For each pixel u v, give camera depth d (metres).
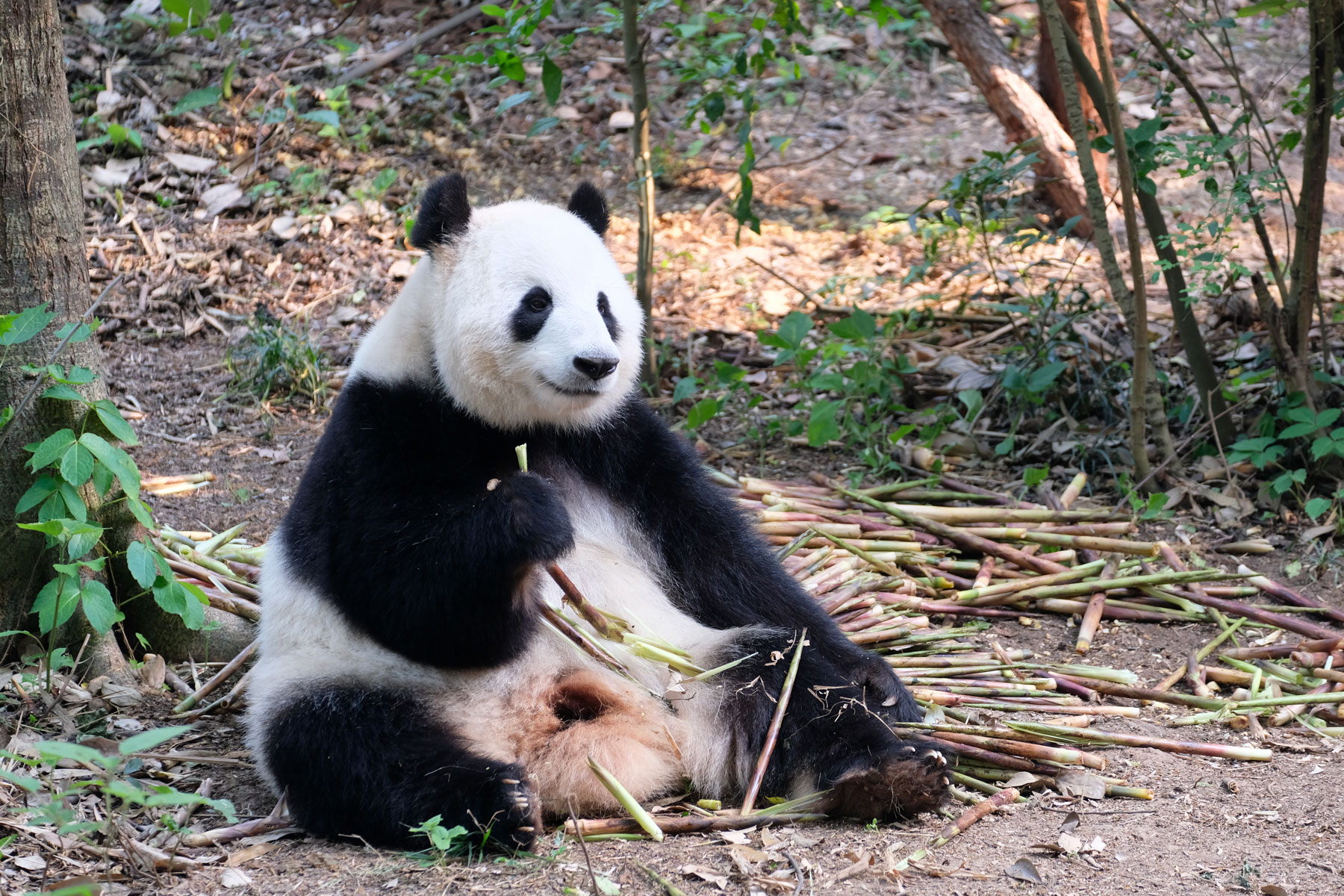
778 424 8.98
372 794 4.55
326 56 13.66
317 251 11.40
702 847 4.56
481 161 12.86
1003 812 4.85
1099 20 7.12
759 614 5.64
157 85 12.86
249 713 5.11
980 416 8.90
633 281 11.08
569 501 5.53
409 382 5.14
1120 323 9.52
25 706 5.66
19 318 5.54
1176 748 5.36
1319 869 4.34
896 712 5.30
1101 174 11.52
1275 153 7.80
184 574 6.71
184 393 9.51
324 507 5.12
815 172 13.09
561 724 5.00
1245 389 8.66
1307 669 6.09
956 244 11.53
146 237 11.16
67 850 4.53
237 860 4.49
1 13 5.59
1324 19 7.29
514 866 4.38
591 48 14.40
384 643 4.97
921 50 15.20
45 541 6.02
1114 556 7.08
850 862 4.41
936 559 7.17
